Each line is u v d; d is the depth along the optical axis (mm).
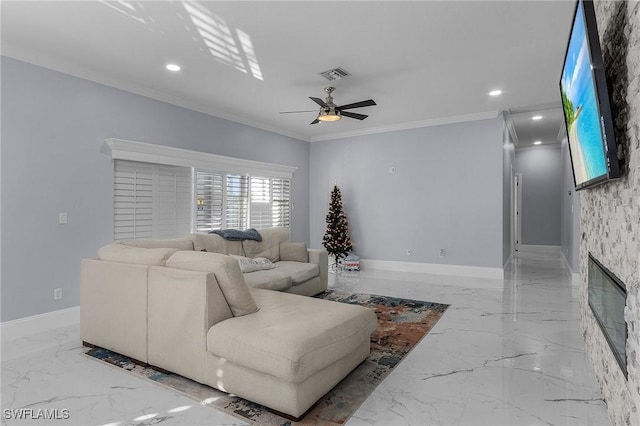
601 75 1549
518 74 4105
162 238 4668
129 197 4305
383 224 6863
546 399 2168
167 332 2469
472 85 4473
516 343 3072
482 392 2256
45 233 3572
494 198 5844
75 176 3803
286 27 3023
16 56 3361
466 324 3580
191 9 2752
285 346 1943
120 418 1991
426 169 6406
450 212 6207
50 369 2602
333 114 4316
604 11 2008
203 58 3627
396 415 2016
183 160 4887
